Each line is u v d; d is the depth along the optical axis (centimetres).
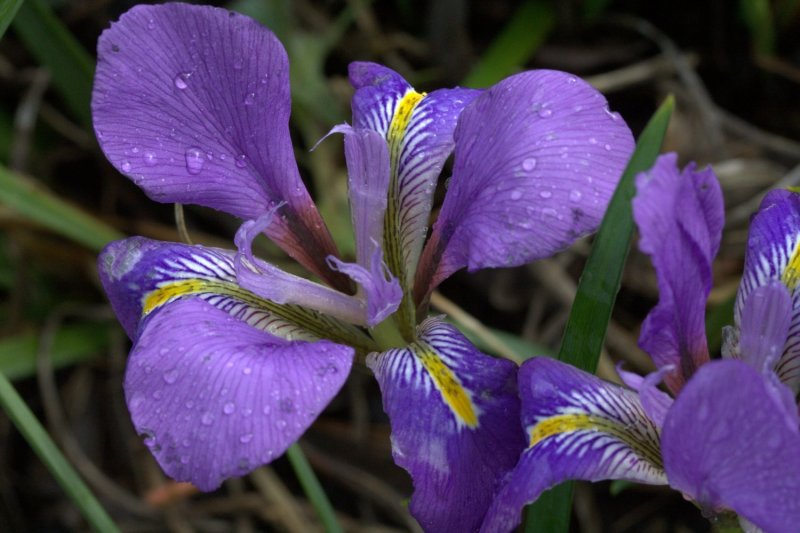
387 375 31
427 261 32
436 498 30
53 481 43
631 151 31
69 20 47
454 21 46
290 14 43
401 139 33
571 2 46
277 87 32
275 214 33
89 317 44
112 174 46
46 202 42
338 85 47
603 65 47
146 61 32
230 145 32
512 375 31
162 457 29
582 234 30
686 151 45
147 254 32
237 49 32
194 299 31
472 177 31
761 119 47
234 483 43
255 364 29
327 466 43
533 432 30
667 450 29
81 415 44
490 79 43
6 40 48
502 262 30
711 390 28
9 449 43
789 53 47
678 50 48
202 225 46
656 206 29
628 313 43
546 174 31
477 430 30
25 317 44
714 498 29
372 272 31
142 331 31
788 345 32
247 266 32
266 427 29
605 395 30
